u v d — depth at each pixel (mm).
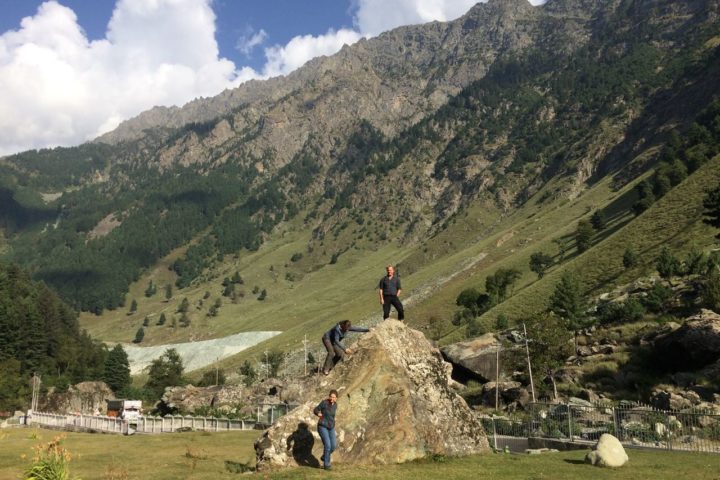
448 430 16922
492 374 53062
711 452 19078
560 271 101625
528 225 198750
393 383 16531
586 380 42938
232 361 165750
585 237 122062
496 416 35406
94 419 48406
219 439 34000
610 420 25062
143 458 23703
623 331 50188
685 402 30484
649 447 20703
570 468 15391
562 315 59594
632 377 40125
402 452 15617
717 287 45812
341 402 16250
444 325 118438
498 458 16734
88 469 19891
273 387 60406
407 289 179875
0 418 99375
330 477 13641
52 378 127750
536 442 24906
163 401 67500
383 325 17859
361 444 15633
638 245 87250
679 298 51844
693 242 71875
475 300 116812
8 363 117125
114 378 134250
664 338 40281
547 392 42719
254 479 14062
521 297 96438
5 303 132750
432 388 17359
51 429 54875
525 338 47438
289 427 15961
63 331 158250
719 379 33406
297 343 160625
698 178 100625
